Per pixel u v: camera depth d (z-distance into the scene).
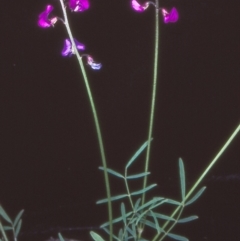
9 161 0.86
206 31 0.89
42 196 0.86
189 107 0.89
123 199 0.87
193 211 0.85
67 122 0.87
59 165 0.87
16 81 0.85
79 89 0.86
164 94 0.89
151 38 0.88
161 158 0.89
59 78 0.86
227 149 0.89
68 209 0.86
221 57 0.89
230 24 0.88
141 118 0.88
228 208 0.85
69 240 0.76
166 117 0.89
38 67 0.85
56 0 0.85
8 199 0.86
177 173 0.89
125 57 0.88
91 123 0.87
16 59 0.84
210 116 0.89
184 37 0.89
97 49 0.87
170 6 0.88
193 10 0.88
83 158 0.87
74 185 0.87
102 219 0.86
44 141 0.86
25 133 0.86
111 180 0.88
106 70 0.87
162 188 0.88
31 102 0.86
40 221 0.85
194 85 0.89
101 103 0.87
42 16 0.59
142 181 0.88
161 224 0.83
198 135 0.89
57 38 0.85
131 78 0.88
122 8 0.86
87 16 0.86
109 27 0.87
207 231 0.84
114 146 0.88
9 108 0.85
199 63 0.89
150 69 0.88
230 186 0.87
